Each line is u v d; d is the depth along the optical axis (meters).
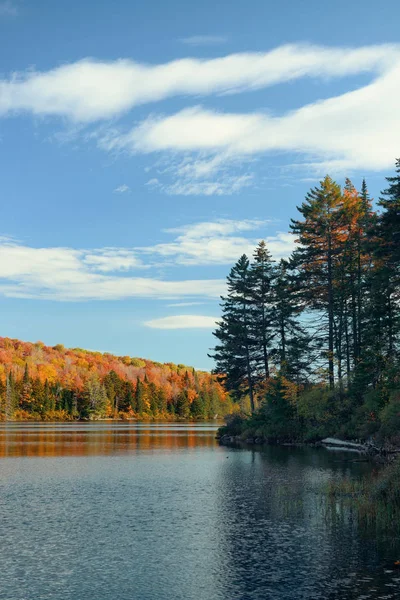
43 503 24.27
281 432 56.38
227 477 31.77
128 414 186.38
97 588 13.80
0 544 17.67
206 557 16.22
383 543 17.31
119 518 21.23
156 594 13.41
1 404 164.38
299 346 60.03
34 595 13.34
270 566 15.33
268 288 70.06
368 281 47.91
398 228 43.31
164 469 36.09
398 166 44.59
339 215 57.75
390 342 46.19
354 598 12.89
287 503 23.55
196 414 183.50
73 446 57.22
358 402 50.16
